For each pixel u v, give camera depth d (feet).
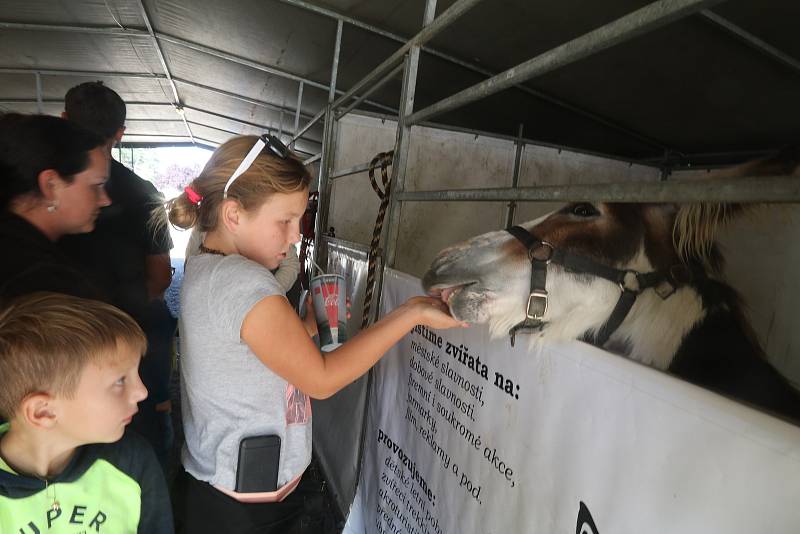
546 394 2.95
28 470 2.53
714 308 4.08
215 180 3.09
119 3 12.35
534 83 10.25
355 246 7.36
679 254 3.99
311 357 2.98
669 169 14.32
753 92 8.73
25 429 2.49
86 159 3.54
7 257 3.07
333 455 7.23
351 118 11.02
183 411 3.53
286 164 3.10
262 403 3.25
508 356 3.34
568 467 2.74
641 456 2.27
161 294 6.29
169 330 6.64
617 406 2.42
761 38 6.95
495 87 3.71
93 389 2.50
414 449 4.68
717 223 4.01
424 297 3.68
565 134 13.52
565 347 2.82
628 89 9.64
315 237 10.92
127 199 5.46
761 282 4.16
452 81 11.34
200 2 11.25
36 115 3.39
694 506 2.00
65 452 2.66
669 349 4.02
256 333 2.91
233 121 24.06
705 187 2.17
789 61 7.25
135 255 5.57
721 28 6.86
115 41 15.05
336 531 6.44
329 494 7.09
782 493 1.69
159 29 14.05
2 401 2.41
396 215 5.69
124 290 5.45
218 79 17.42
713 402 1.94
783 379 4.05
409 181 11.62
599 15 7.28
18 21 13.46
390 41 10.23
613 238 3.90
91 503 2.75
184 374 3.37
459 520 3.83
